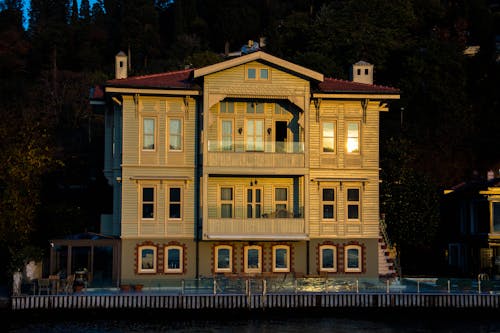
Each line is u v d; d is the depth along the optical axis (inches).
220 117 1936.5
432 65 3430.1
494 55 3887.8
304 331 1512.1
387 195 2406.5
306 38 4079.7
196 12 5438.0
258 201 1951.3
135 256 1891.0
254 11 5364.2
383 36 3772.1
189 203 1920.5
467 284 1737.2
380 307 1696.6
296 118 1958.7
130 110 1903.3
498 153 3110.2
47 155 2309.3
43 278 1790.1
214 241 1913.1
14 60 4347.9
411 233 2364.7
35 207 2091.5
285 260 1942.7
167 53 4958.2
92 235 1887.3
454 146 3134.8
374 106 1980.8
